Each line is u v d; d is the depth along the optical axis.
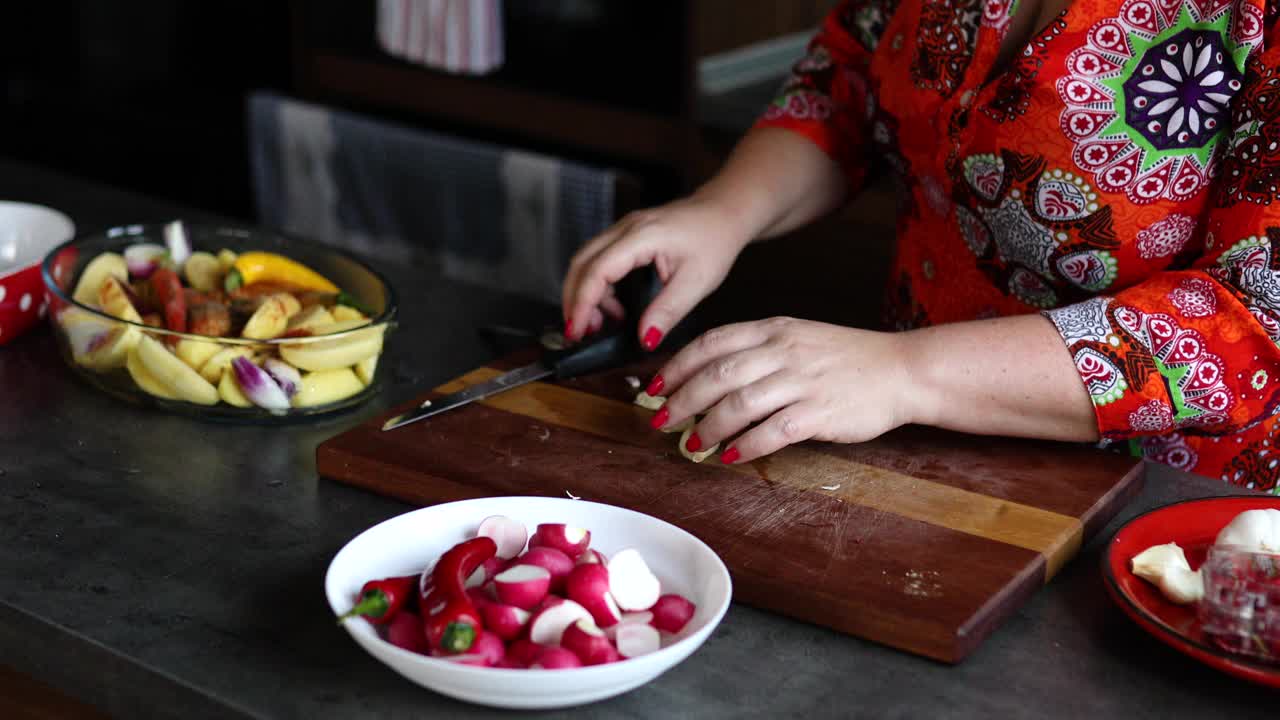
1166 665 0.78
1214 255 0.98
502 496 0.92
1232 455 1.15
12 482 0.95
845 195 1.36
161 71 2.89
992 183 1.11
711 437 0.95
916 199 1.25
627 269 1.17
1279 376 0.96
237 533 0.90
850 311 2.19
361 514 0.94
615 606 0.74
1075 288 1.13
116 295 1.08
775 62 2.46
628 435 1.02
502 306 1.33
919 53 1.15
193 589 0.83
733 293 2.31
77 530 0.90
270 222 2.45
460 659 0.69
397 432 1.01
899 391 0.96
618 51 2.40
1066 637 0.81
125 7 2.86
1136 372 0.95
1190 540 0.87
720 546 0.86
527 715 0.72
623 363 1.16
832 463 0.98
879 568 0.84
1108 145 1.03
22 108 3.08
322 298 1.14
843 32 1.31
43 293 1.19
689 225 1.21
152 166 2.97
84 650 0.78
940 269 1.25
